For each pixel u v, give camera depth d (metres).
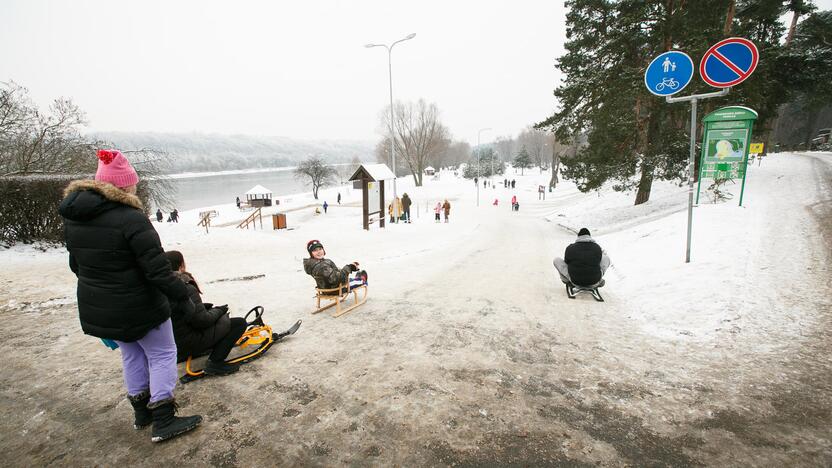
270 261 10.08
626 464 2.33
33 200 9.59
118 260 2.27
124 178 2.36
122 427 2.72
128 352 2.58
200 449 2.49
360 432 2.67
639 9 14.31
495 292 6.76
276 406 2.99
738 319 4.45
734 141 10.05
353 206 48.38
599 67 16.75
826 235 7.39
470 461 2.37
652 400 3.04
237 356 3.78
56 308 5.41
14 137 11.72
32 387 3.25
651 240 9.79
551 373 3.55
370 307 5.77
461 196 51.88
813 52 16.39
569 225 22.31
